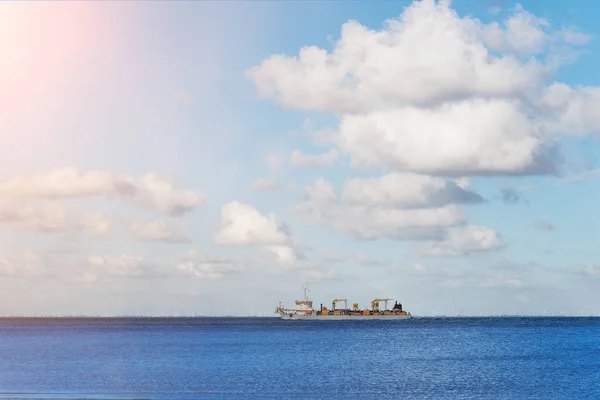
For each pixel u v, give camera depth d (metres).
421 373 120.69
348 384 103.88
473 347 196.12
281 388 98.69
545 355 164.50
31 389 94.50
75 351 177.62
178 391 94.44
